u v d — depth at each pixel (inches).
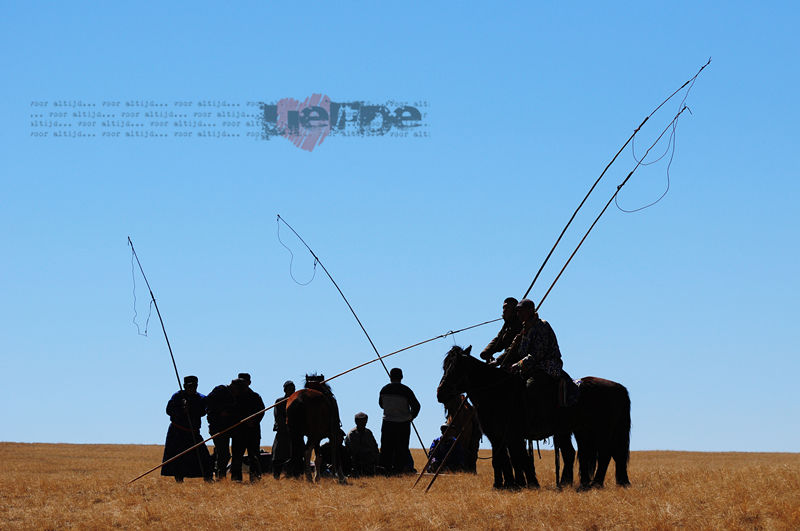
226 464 940.0
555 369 719.7
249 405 940.0
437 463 1026.1
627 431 732.0
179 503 700.0
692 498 610.9
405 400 994.1
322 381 952.3
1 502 730.8
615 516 571.5
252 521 624.7
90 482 869.8
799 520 536.4
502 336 775.1
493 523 577.3
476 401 740.0
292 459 877.8
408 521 597.9
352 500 697.6
